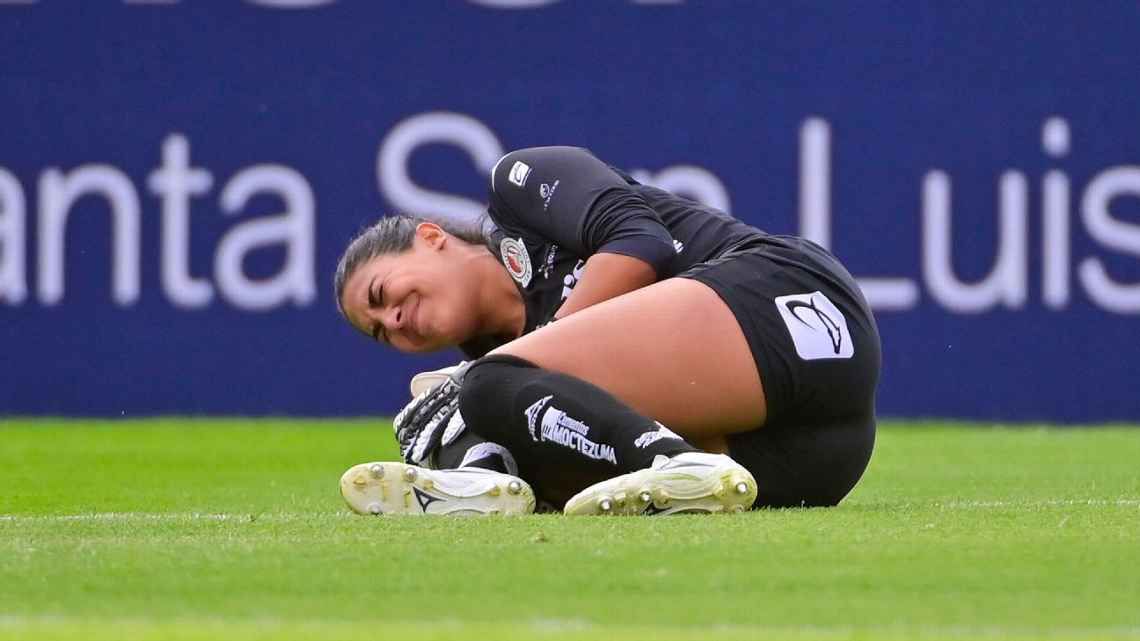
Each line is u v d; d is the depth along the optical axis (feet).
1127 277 98.02
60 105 99.71
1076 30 98.32
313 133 99.71
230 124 99.76
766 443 36.86
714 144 99.76
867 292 98.78
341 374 99.71
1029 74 98.48
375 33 99.91
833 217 99.09
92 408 99.66
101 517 38.04
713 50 99.66
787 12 99.04
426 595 23.91
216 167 99.76
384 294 39.47
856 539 29.17
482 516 33.73
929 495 48.42
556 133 100.27
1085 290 98.07
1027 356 98.12
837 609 22.66
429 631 20.67
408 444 39.75
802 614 22.27
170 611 22.70
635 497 32.58
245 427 93.91
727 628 21.04
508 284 39.99
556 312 38.96
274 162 99.76
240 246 99.66
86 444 80.07
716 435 36.45
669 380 35.09
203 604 23.30
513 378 34.83
